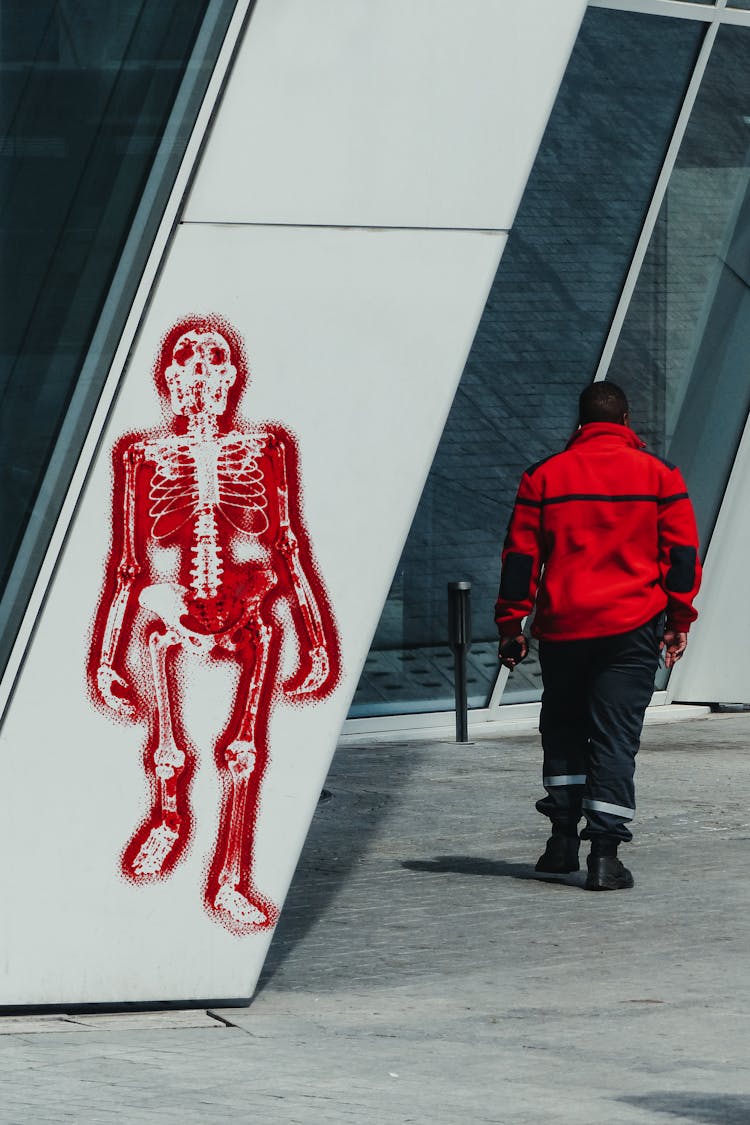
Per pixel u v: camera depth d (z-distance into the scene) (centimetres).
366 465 970
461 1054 844
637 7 2017
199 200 947
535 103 980
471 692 2094
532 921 1157
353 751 1930
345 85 957
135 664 949
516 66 976
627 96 2050
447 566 2053
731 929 1128
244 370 955
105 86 955
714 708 2256
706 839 1430
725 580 2245
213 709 958
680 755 1905
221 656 957
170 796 953
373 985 1002
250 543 960
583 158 2038
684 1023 905
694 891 1242
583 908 1192
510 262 2025
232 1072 806
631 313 2111
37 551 945
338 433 967
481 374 2033
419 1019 920
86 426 948
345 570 973
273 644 964
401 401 973
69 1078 795
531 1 976
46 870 941
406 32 962
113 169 955
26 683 938
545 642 1260
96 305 952
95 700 944
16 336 954
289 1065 821
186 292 949
